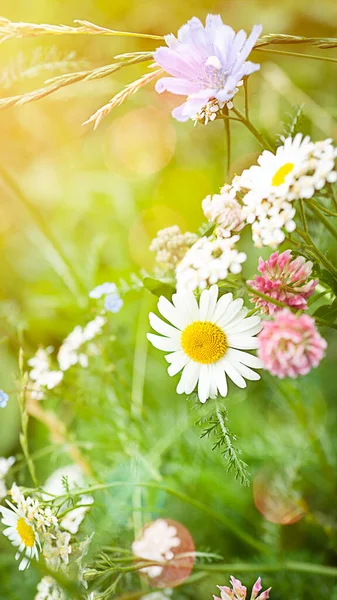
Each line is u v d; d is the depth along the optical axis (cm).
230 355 47
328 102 88
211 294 47
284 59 90
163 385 83
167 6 91
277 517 70
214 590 64
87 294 76
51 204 100
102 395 69
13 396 84
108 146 102
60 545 51
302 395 72
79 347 64
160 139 99
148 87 94
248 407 78
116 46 93
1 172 72
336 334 66
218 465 71
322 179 43
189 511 70
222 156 94
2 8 90
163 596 59
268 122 86
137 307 81
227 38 45
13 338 71
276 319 42
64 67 60
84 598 50
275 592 64
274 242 44
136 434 67
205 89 45
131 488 67
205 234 47
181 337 48
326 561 69
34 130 100
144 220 98
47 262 99
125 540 65
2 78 60
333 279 47
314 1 86
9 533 53
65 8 91
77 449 66
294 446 73
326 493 71
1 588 68
